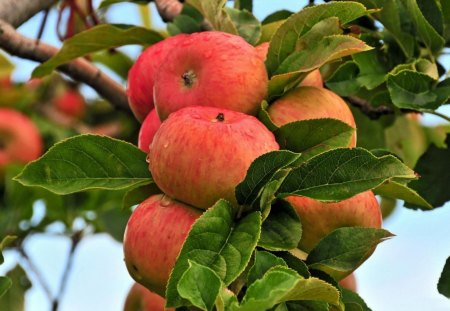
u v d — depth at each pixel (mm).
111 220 1606
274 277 1017
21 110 1812
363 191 1099
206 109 1128
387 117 1408
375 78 1266
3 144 1771
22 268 1555
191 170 1099
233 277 1060
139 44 1334
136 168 1158
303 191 1110
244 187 1096
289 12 1335
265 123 1134
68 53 1338
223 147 1098
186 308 1111
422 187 1318
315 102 1154
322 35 1164
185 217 1113
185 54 1152
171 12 1370
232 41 1155
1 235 1614
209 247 1072
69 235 1641
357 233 1124
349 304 1145
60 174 1146
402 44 1287
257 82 1147
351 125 1167
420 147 1478
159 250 1110
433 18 1280
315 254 1123
